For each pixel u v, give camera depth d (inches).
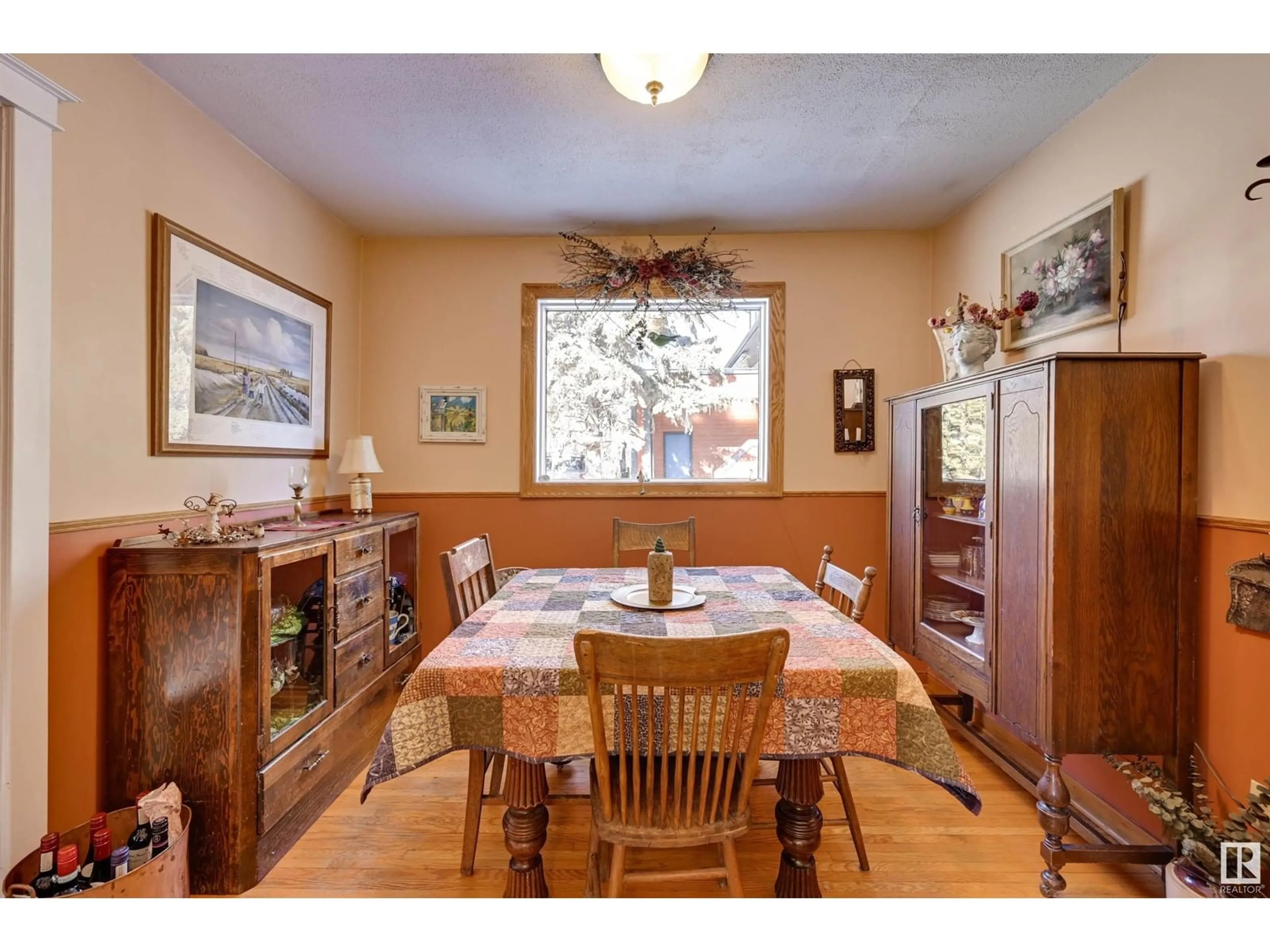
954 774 46.8
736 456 132.0
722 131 87.6
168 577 63.9
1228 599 59.9
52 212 60.1
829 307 126.6
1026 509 68.1
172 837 59.7
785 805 56.6
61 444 61.2
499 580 98.4
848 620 63.9
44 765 58.0
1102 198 77.5
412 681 50.3
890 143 91.2
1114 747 63.0
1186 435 62.8
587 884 56.1
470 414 129.0
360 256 128.8
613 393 132.2
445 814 76.5
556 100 80.0
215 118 83.7
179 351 76.8
